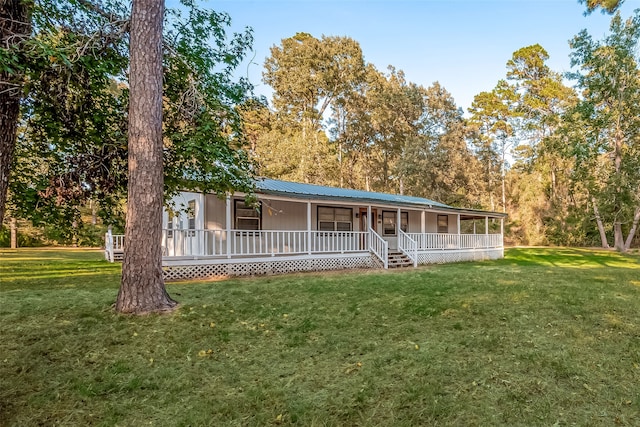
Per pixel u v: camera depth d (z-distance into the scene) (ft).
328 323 15.98
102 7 18.51
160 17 17.75
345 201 39.83
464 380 10.58
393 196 60.90
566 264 47.70
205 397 9.84
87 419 8.85
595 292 22.98
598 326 15.43
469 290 23.43
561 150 72.43
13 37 11.53
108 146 19.34
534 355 12.22
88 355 12.29
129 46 18.28
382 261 42.50
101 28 17.03
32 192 17.79
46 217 18.86
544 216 101.35
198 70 20.77
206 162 19.88
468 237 57.21
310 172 87.04
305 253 38.06
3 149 10.22
